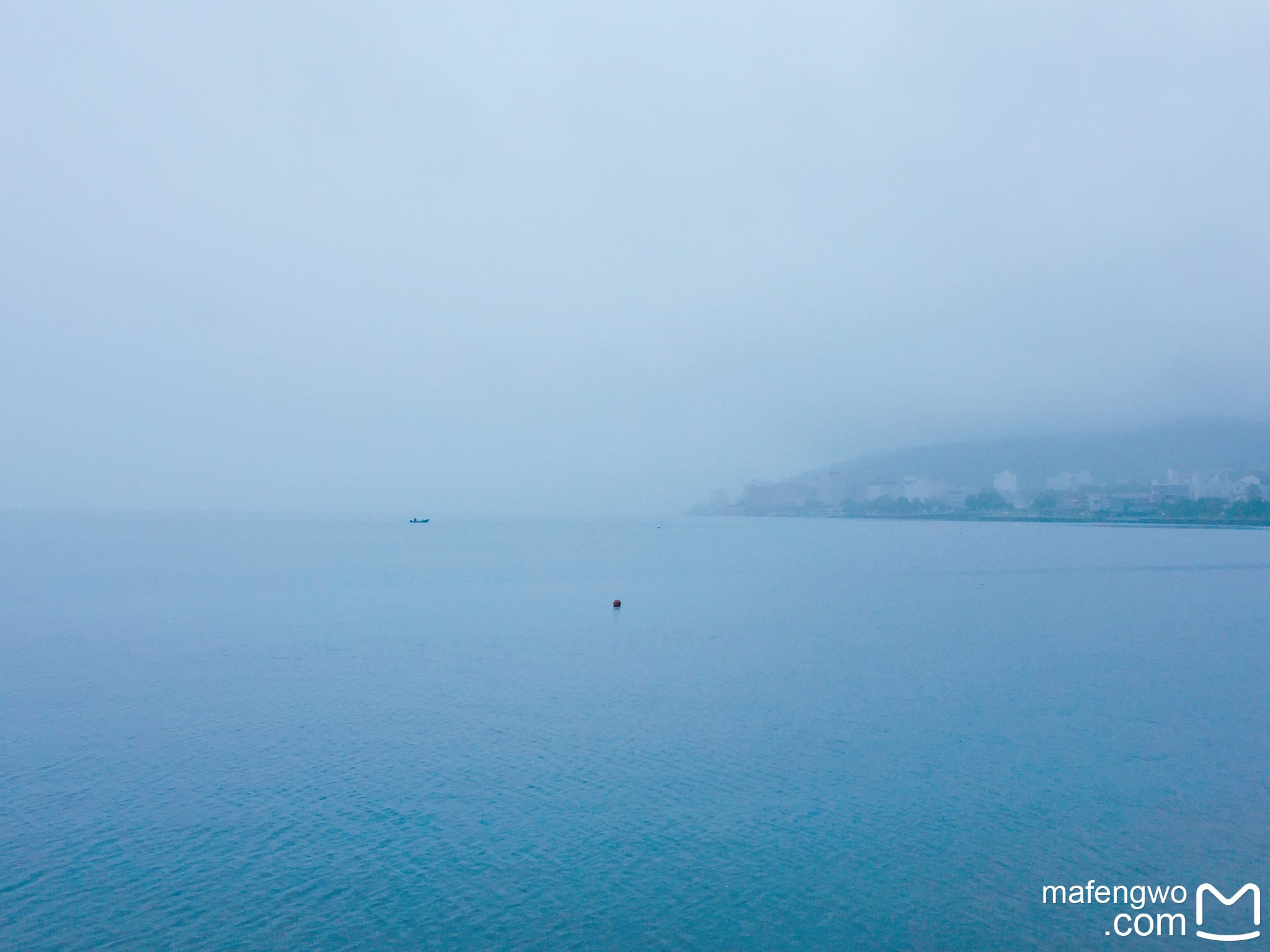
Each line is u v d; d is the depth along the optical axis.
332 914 23.42
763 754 36.91
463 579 115.19
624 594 98.50
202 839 27.84
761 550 195.38
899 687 49.91
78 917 23.09
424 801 31.27
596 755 36.59
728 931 22.83
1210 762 36.12
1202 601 95.31
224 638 65.31
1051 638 67.88
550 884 25.09
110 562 138.00
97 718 41.84
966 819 29.97
